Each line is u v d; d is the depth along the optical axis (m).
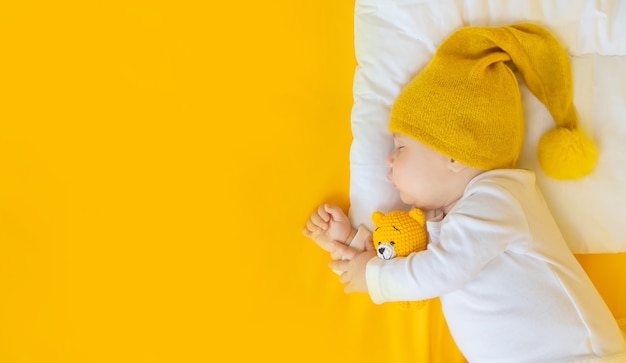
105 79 1.03
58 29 1.03
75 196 0.99
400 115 0.92
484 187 0.89
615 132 1.01
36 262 0.97
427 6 1.00
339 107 1.07
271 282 1.02
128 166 1.01
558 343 0.87
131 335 0.98
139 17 1.05
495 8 1.00
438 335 1.06
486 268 0.90
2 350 0.95
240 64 1.06
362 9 1.04
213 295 1.00
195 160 1.03
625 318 1.04
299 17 1.08
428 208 0.98
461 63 0.92
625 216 1.01
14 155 0.99
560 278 0.88
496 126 0.89
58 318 0.96
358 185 1.02
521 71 0.96
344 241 1.02
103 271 0.98
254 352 1.00
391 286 0.90
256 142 1.05
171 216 1.01
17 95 1.00
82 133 1.01
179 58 1.05
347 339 1.03
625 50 1.02
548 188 1.01
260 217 1.03
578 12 1.01
